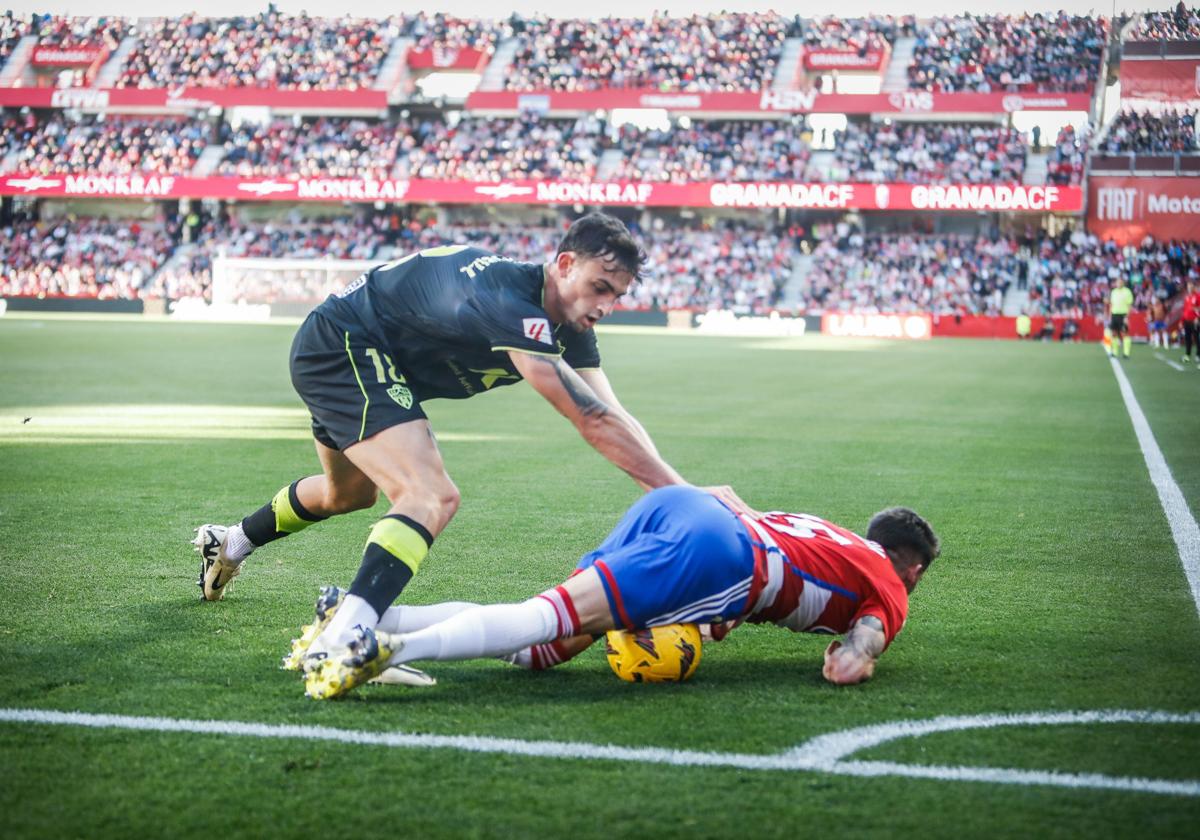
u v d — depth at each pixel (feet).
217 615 18.12
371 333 15.56
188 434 42.16
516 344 14.66
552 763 12.12
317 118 181.27
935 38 172.86
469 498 29.55
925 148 161.99
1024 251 159.02
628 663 14.70
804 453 39.14
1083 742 12.87
